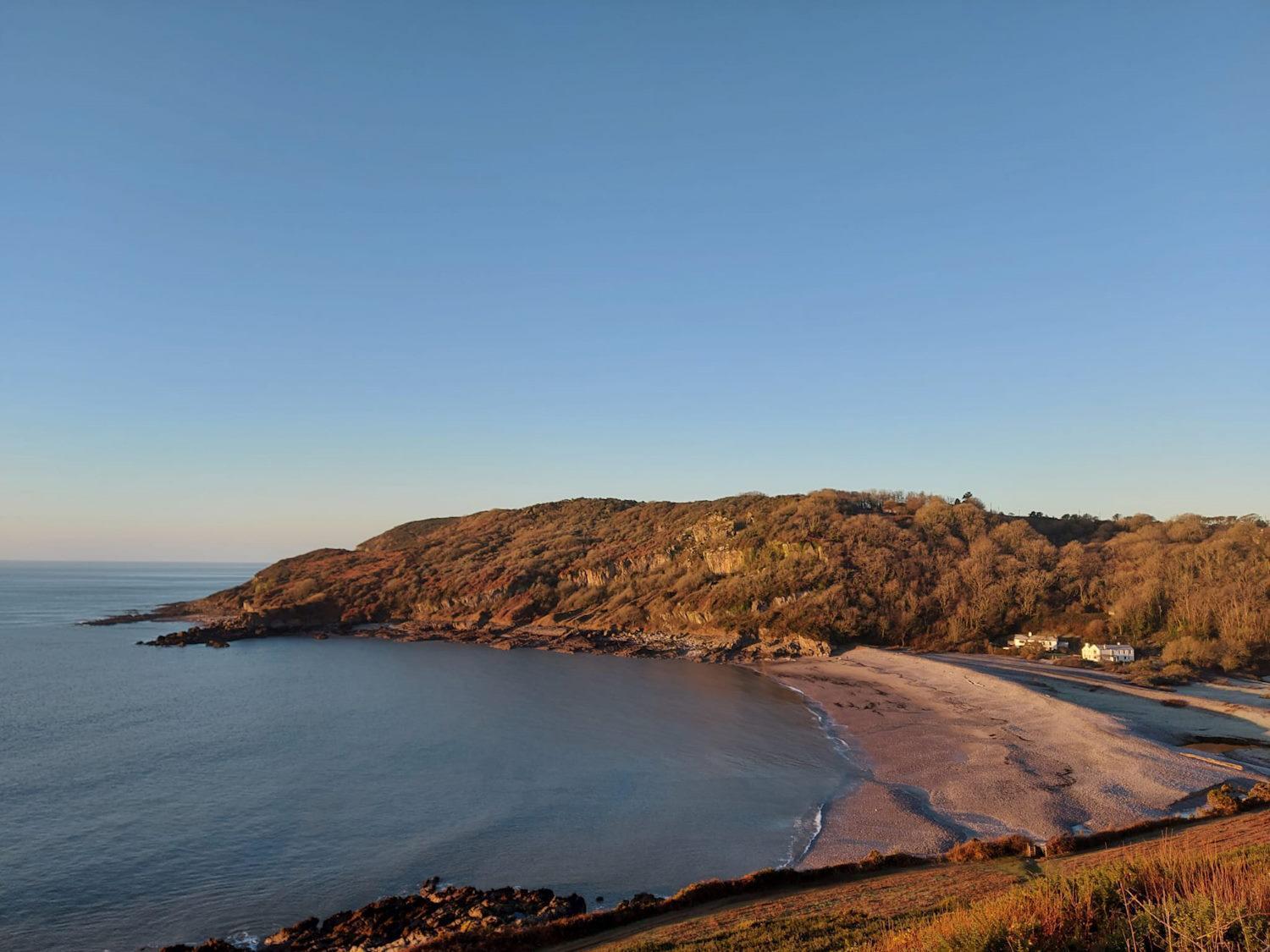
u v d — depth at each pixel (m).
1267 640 83.31
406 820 39.03
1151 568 103.44
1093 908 11.18
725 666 99.38
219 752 52.41
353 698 74.38
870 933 17.34
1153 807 37.19
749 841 35.91
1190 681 74.75
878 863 28.64
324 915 29.50
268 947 26.62
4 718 63.69
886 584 114.00
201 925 28.64
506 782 45.53
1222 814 32.75
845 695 74.75
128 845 35.69
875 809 39.47
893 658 93.12
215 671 92.88
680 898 25.53
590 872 32.78
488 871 33.09
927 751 51.00
